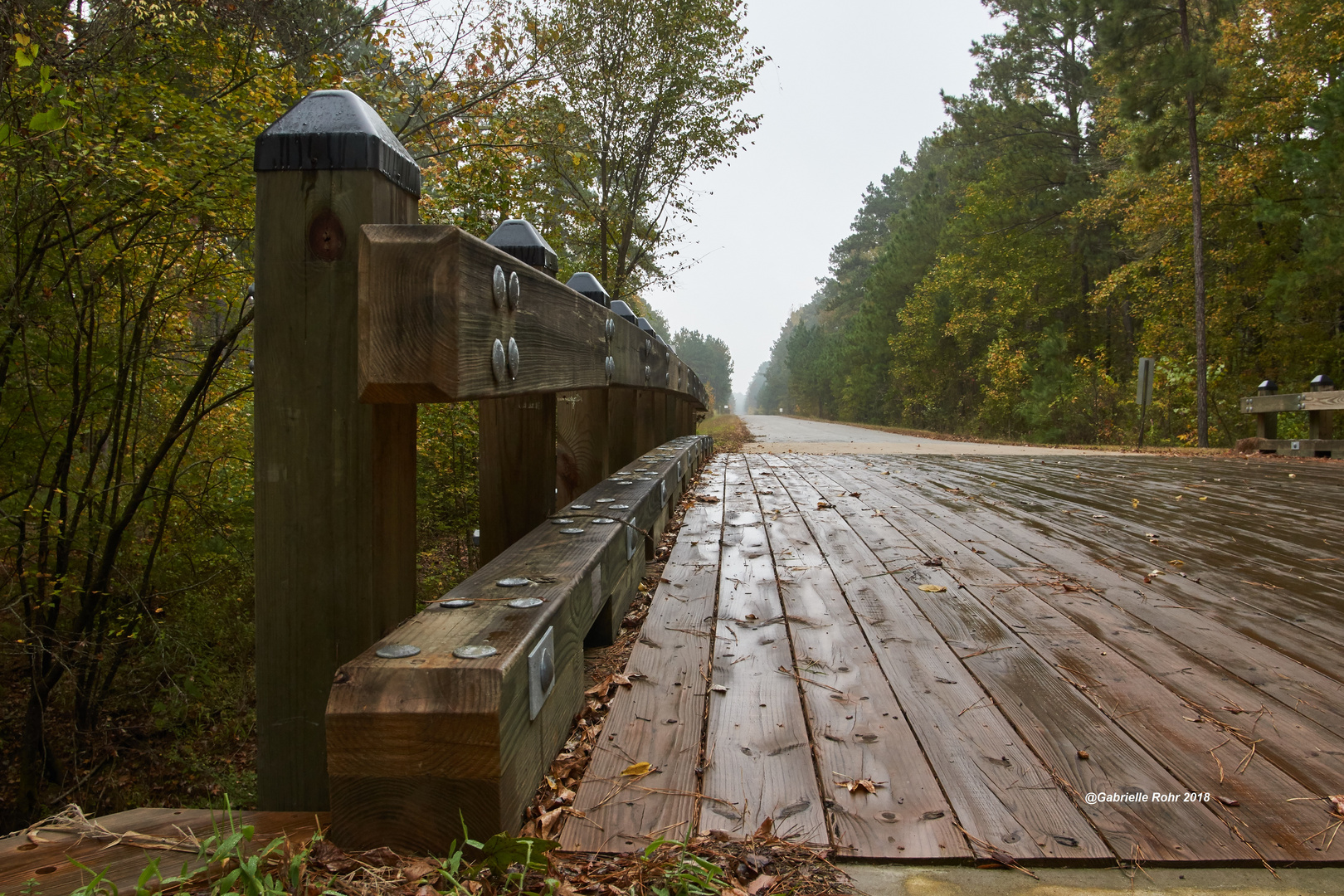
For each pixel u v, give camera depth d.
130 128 5.06
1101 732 2.07
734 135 14.95
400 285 1.29
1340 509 5.69
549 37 7.45
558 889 1.30
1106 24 18.17
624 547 2.87
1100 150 25.12
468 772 1.34
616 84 14.01
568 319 2.28
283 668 1.59
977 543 4.50
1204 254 19.78
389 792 1.36
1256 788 1.78
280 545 1.56
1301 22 17.06
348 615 1.57
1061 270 26.53
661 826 1.58
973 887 1.41
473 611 1.70
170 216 5.19
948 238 31.95
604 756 1.88
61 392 5.61
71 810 1.49
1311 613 3.17
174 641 5.96
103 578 5.72
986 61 26.75
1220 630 2.95
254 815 1.51
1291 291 16.48
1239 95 18.50
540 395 2.81
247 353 6.16
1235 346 20.16
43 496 5.73
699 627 2.92
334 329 1.50
